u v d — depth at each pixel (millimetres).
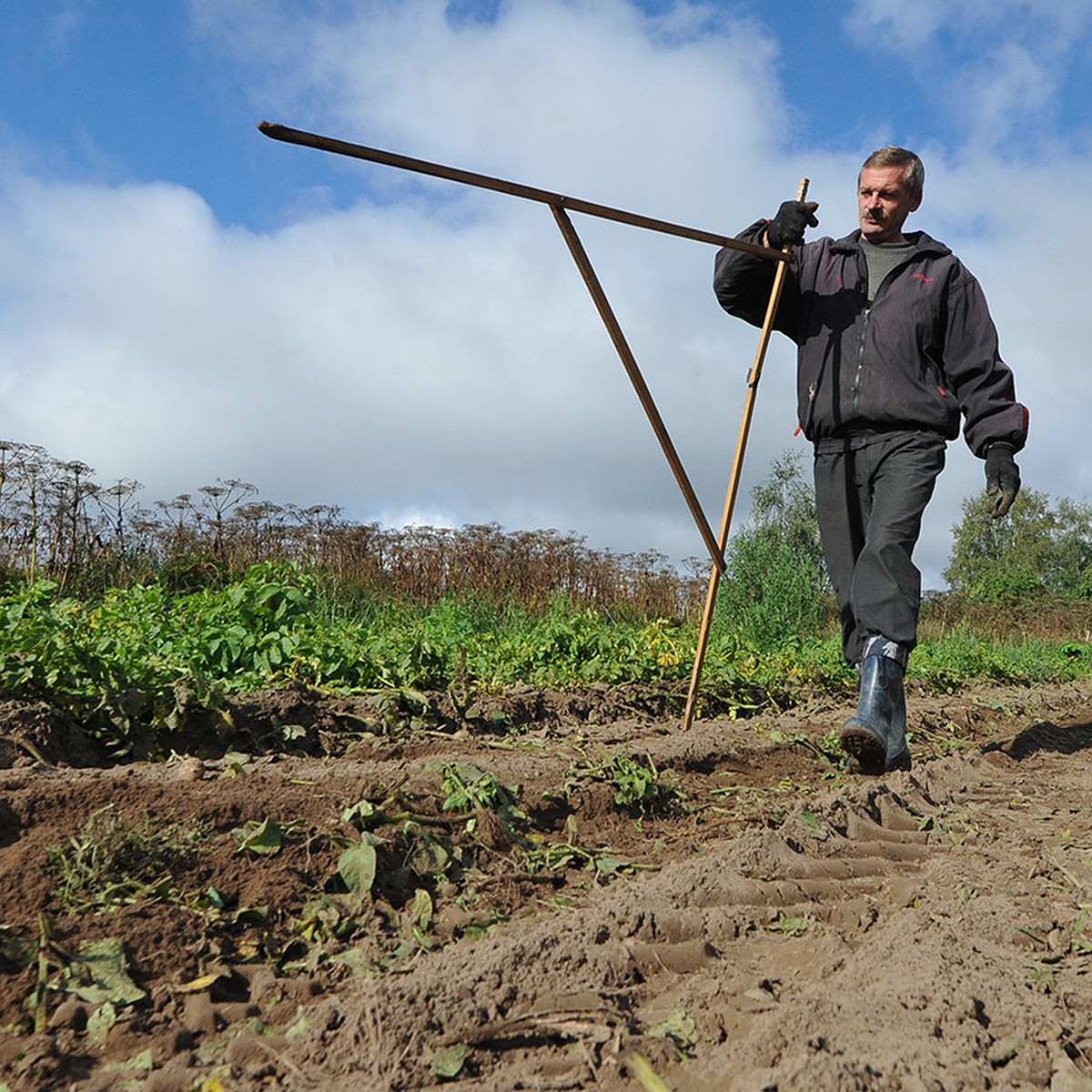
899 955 2189
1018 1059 1783
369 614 10961
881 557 4453
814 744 4914
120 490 10258
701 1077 1736
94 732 3641
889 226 4711
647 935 2354
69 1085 1682
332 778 3107
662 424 4559
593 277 4227
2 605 4805
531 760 3818
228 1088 1680
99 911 2184
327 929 2303
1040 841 3465
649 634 8586
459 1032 1826
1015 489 4492
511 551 14031
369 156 3521
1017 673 12250
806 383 4820
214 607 6379
